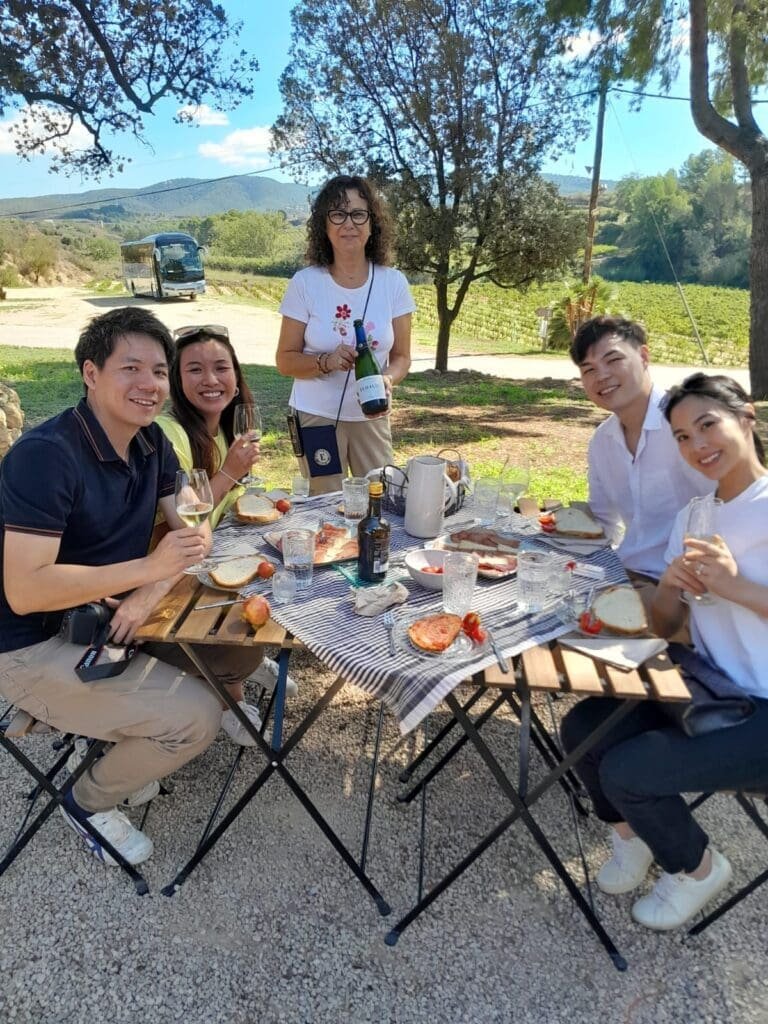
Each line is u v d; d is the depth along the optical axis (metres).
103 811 2.10
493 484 2.57
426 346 22.00
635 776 1.71
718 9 10.62
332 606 1.91
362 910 2.01
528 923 1.97
